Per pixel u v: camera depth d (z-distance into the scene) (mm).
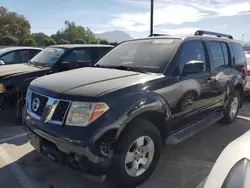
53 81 2996
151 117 3105
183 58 3600
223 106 4941
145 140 2955
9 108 4988
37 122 2762
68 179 3121
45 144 2705
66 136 2449
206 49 4191
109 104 2537
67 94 2600
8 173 3234
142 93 2836
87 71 3480
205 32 4668
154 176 3205
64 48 6277
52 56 6152
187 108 3650
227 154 2064
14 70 5371
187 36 3949
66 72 3512
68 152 2471
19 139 4340
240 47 5605
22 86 5039
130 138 2680
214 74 4289
